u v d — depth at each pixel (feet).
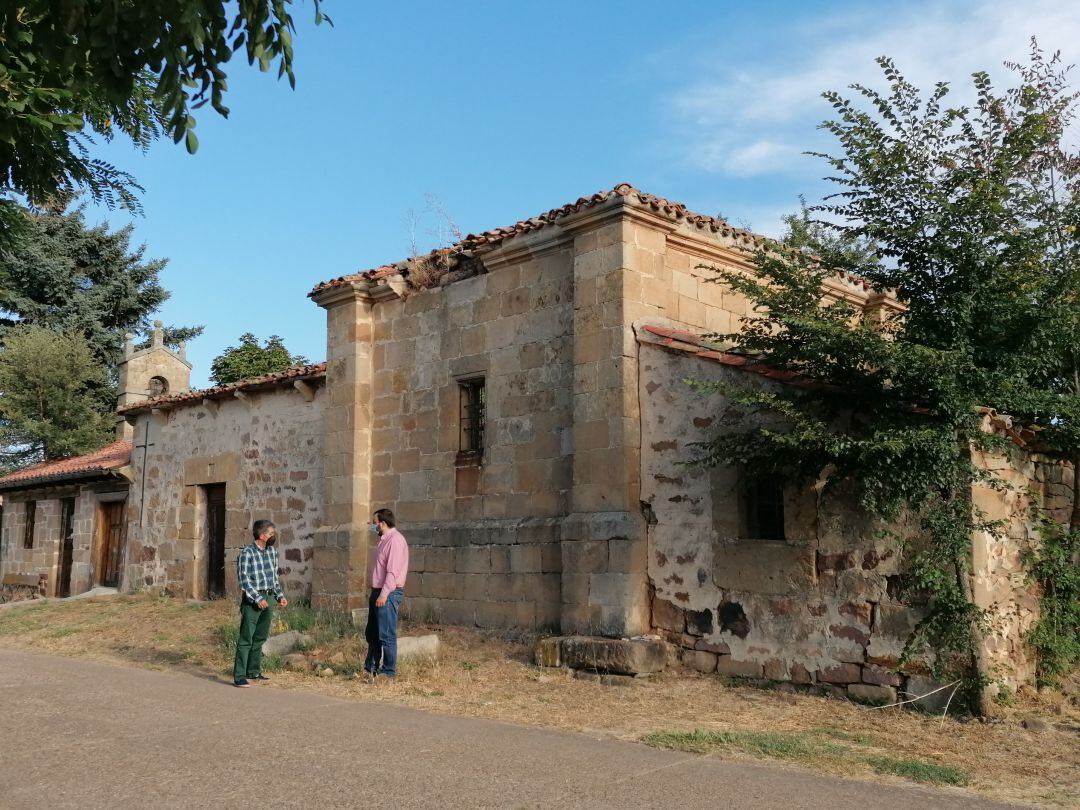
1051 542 29.17
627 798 16.76
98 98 20.40
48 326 104.22
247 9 15.51
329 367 45.47
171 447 59.00
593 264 34.78
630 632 31.35
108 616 49.49
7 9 15.65
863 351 25.81
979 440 25.21
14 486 71.92
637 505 32.73
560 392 36.27
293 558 48.73
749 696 27.35
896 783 18.80
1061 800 17.93
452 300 41.19
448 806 16.10
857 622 26.78
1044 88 29.60
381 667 30.60
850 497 27.25
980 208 26.53
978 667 24.50
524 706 26.37
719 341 32.91
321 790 16.96
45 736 21.30
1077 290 26.99
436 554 39.68
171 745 20.40
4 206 21.35
